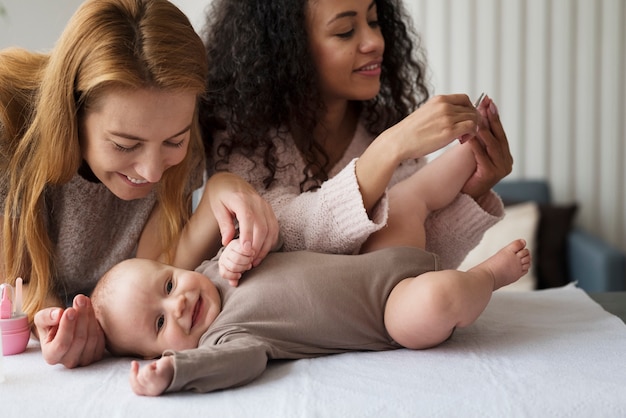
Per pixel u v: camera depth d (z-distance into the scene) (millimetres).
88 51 1089
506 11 2777
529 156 2852
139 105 1065
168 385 959
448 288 1062
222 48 1485
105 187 1314
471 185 1406
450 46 2795
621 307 1420
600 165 2850
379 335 1129
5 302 1179
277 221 1244
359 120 1585
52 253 1293
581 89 2814
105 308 1157
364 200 1243
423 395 935
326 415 893
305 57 1419
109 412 924
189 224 1313
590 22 2777
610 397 917
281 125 1474
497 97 2816
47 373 1073
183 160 1305
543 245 2674
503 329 1200
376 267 1154
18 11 2412
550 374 990
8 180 1221
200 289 1166
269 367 1069
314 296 1116
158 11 1126
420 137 1193
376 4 1585
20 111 1220
